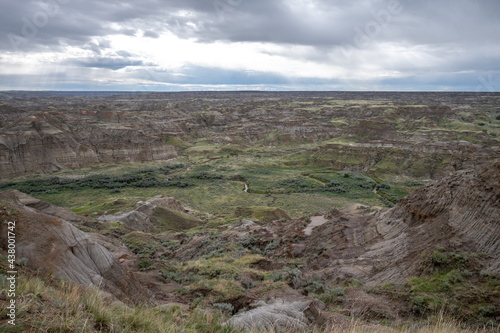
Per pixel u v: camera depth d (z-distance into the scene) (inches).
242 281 683.4
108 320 209.6
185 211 2613.2
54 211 1640.0
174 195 3184.1
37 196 3095.5
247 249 1171.3
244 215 2181.3
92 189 3417.8
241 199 3048.7
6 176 3799.2
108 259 529.3
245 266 866.8
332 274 728.3
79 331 179.5
